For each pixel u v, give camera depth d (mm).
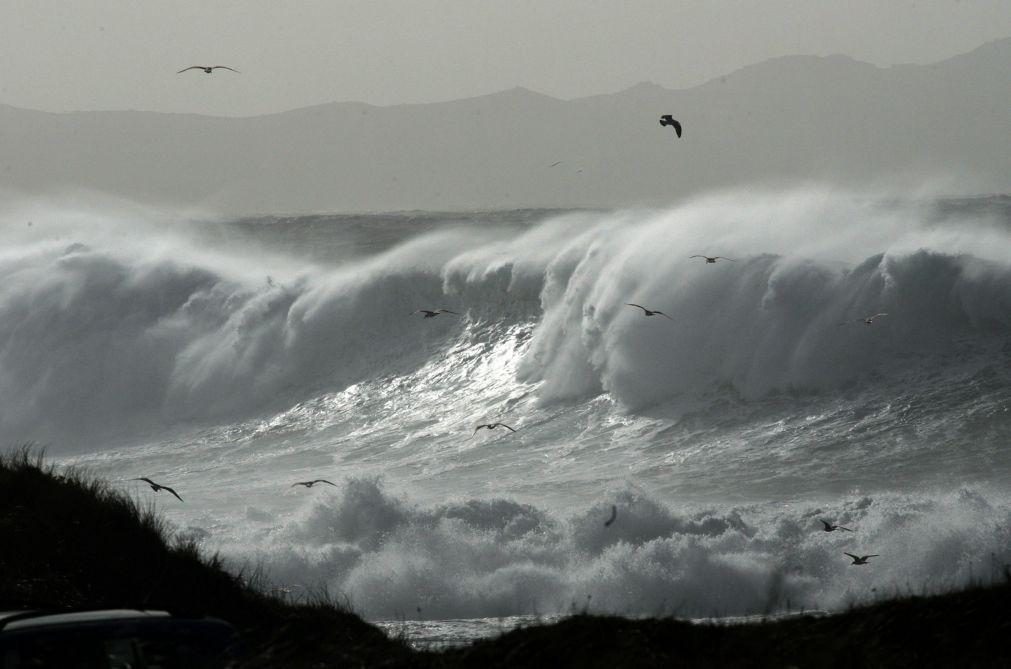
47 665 21781
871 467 93812
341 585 65375
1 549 42469
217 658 23531
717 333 121375
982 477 88375
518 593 63500
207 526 78562
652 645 33250
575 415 123188
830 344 115750
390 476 105875
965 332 115250
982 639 32812
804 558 66062
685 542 67438
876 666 31172
